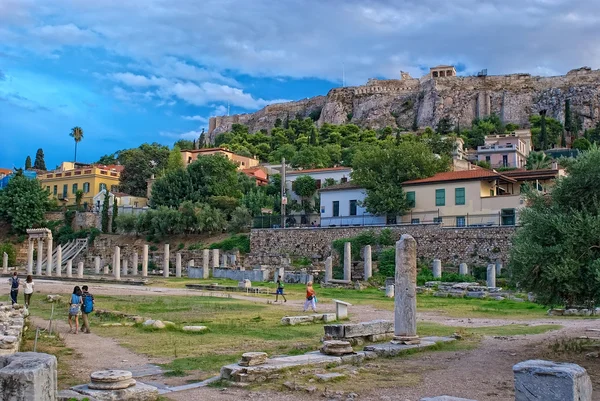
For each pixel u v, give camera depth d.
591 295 18.86
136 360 17.83
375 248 63.69
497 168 109.94
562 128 171.75
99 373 12.99
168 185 99.75
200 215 86.00
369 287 52.78
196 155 135.88
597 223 18.56
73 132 171.25
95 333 23.86
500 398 13.19
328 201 75.81
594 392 13.73
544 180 65.56
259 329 25.09
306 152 133.88
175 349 19.61
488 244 57.34
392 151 70.94
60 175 123.56
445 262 59.34
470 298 43.78
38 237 75.88
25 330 23.53
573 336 22.98
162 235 90.31
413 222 66.56
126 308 33.22
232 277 66.62
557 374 9.48
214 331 24.44
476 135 172.00
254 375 14.66
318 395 13.38
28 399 8.86
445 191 64.88
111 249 93.56
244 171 122.56
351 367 16.55
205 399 12.89
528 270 19.55
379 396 13.34
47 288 51.19
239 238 81.06
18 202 103.50
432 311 34.75
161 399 12.87
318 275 60.38
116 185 124.38
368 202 69.19
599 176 19.77
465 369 16.50
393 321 22.31
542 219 19.91
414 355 18.77
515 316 32.47
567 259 18.56
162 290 50.72
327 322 28.05
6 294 44.75
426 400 9.39
